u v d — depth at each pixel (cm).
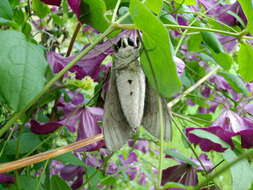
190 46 40
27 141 32
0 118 35
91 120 33
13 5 37
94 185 35
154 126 27
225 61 34
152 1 29
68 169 38
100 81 35
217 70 40
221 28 37
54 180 31
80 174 38
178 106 49
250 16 29
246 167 28
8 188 30
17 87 23
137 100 26
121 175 48
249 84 45
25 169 34
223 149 31
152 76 26
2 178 30
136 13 24
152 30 24
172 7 38
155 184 24
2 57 23
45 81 24
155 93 27
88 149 32
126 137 27
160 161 24
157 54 25
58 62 30
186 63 47
